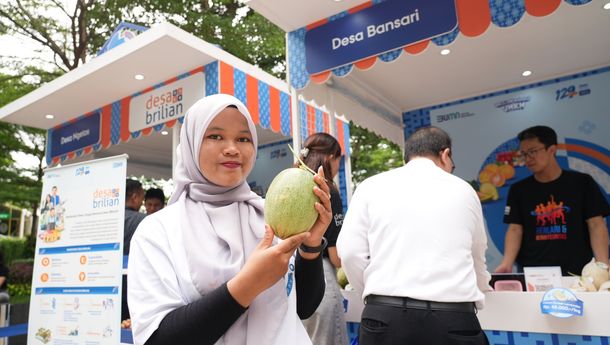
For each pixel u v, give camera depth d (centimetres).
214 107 128
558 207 440
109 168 311
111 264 295
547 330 232
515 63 507
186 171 137
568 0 281
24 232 1964
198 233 121
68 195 324
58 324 304
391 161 1399
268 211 110
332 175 290
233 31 1017
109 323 288
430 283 195
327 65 377
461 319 191
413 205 212
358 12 363
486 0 310
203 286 113
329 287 275
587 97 527
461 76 542
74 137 635
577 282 246
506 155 576
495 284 273
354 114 524
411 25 337
